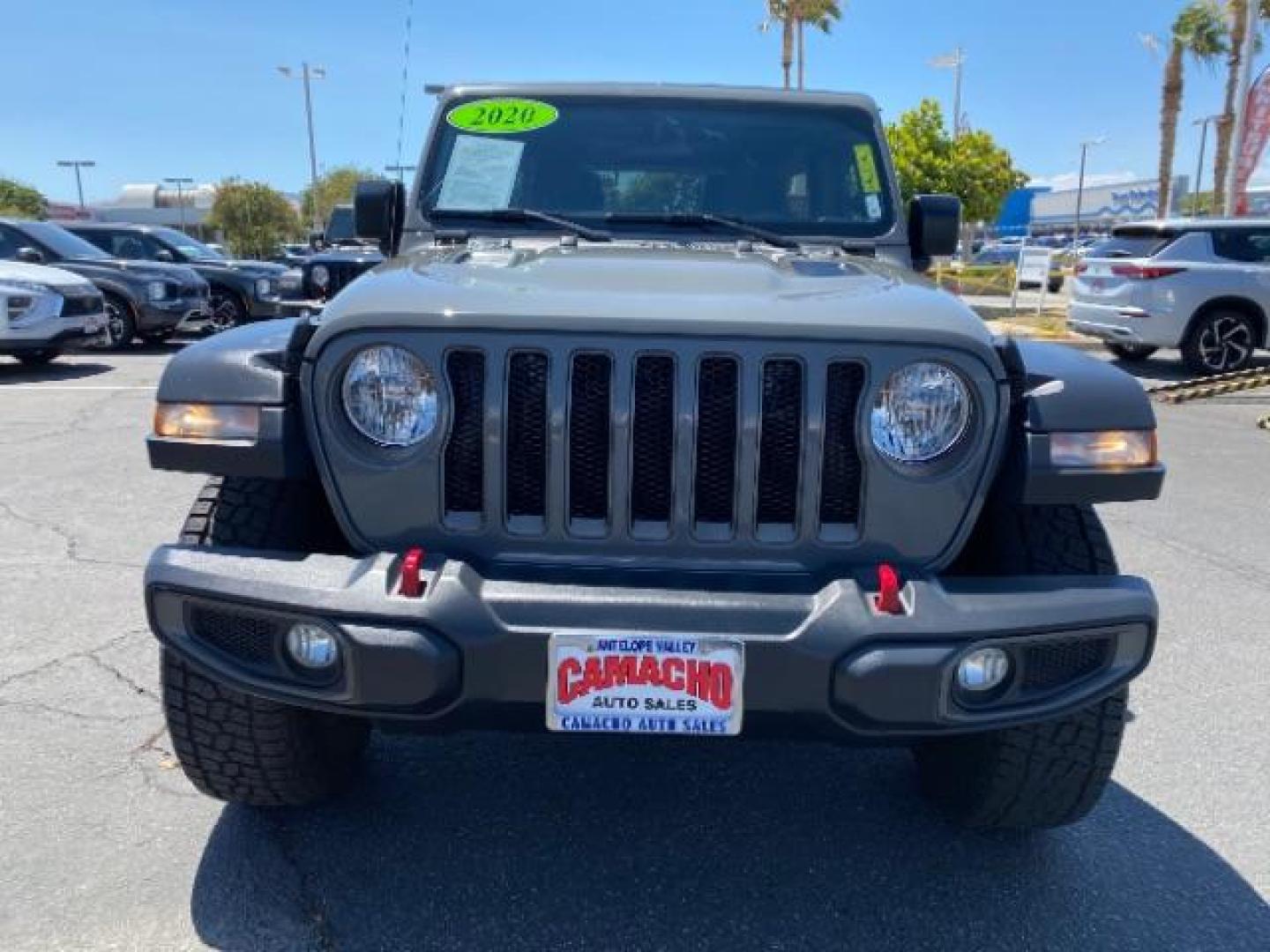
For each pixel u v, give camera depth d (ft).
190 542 8.35
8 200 180.55
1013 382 7.89
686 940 8.05
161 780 9.99
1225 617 15.08
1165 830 9.67
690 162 12.20
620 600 7.15
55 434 26.21
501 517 7.55
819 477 7.48
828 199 12.21
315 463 7.89
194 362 8.04
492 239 11.53
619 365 7.37
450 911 8.30
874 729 7.18
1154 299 39.81
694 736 7.22
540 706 7.26
